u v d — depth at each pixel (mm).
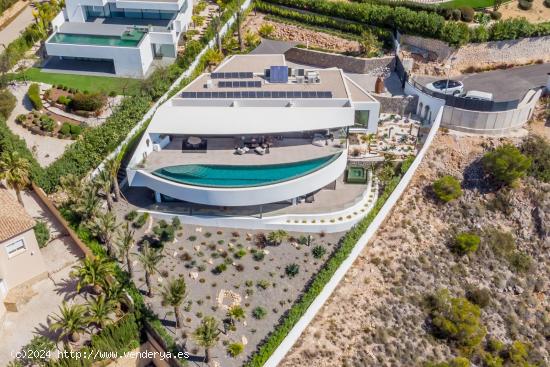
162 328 49500
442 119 71000
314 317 52781
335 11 84188
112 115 67312
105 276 51781
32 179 60719
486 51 79312
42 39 83625
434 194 65438
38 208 60719
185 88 65062
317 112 60625
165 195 61688
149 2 79625
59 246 57438
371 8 82062
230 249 57812
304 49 81875
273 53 77125
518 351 53188
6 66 75188
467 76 78250
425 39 79000
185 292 50594
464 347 52938
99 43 76312
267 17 88125
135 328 50406
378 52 79750
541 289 60906
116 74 76625
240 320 51156
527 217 64750
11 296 52344
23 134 67062
